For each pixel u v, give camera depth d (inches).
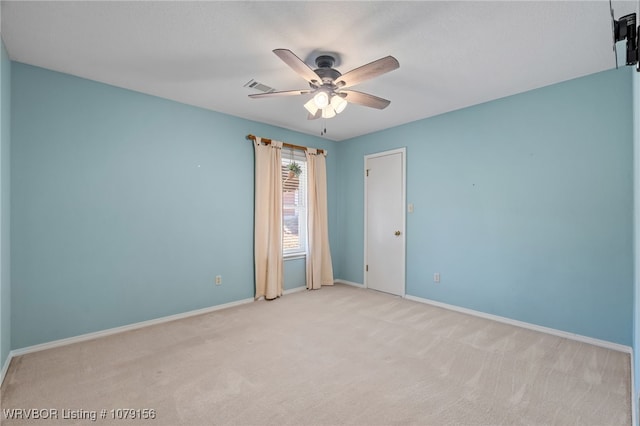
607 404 75.5
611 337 106.7
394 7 75.3
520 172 128.0
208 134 147.9
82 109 113.8
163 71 109.0
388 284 180.5
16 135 101.5
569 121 115.8
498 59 100.3
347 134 194.1
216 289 150.6
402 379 86.7
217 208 151.3
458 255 148.4
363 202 195.3
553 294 119.5
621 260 105.2
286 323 130.7
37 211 105.0
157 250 131.6
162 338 115.0
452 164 150.5
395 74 111.3
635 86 86.4
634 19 51.2
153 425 68.4
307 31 85.0
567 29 83.9
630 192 103.6
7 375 88.6
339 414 71.9
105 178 118.6
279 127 177.9
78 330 112.4
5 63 91.7
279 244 173.2
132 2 73.5
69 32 85.4
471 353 102.7
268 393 80.0
